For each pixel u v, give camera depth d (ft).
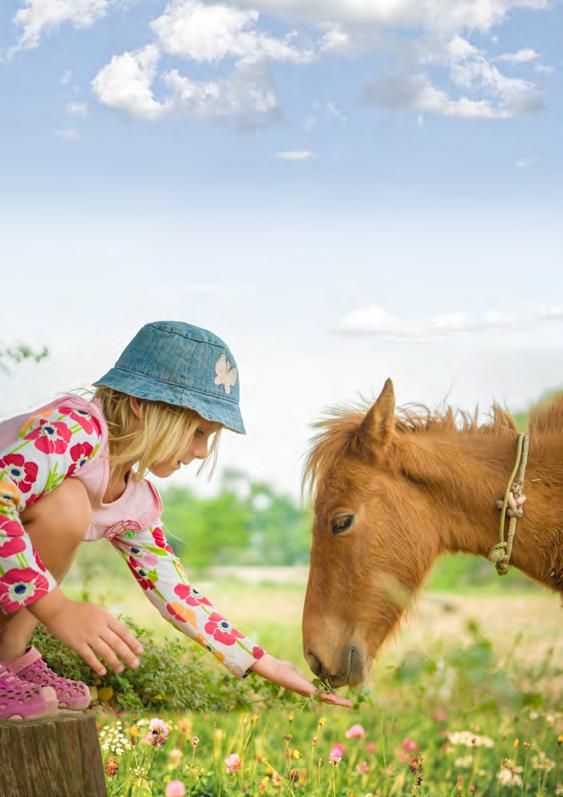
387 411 12.11
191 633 10.11
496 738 15.78
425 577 12.34
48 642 13.66
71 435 8.64
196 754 13.76
